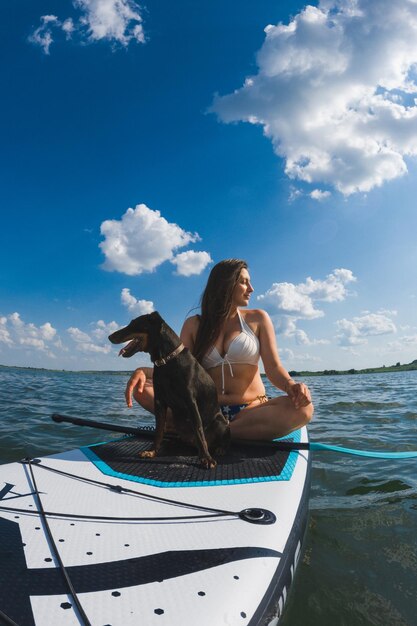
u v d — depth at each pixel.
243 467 2.55
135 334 2.62
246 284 3.28
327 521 2.90
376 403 9.88
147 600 1.25
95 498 2.01
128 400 3.05
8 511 1.82
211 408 2.74
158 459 2.67
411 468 4.16
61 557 1.46
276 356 3.25
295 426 3.01
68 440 5.11
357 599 1.99
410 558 2.39
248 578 1.42
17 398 9.62
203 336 3.31
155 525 1.75
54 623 1.12
